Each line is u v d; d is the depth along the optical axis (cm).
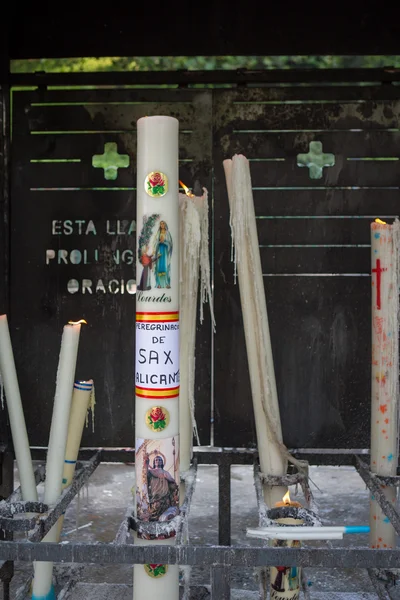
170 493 103
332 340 158
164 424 103
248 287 130
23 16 160
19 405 121
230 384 159
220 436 159
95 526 186
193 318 131
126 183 160
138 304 104
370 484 126
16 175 160
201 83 159
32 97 160
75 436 126
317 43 160
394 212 158
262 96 159
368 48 160
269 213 159
